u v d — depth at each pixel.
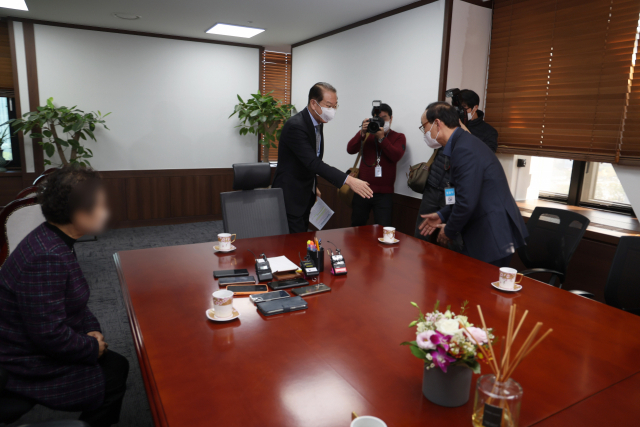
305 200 3.02
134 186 5.47
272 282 1.69
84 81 5.03
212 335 1.27
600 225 2.94
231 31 5.04
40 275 1.19
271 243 2.30
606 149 2.84
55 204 1.23
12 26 4.61
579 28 2.93
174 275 1.78
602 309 1.52
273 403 0.95
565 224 2.29
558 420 0.91
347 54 4.66
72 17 4.56
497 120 3.59
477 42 3.57
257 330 1.31
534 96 3.28
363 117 4.50
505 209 2.25
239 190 2.76
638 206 2.78
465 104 3.10
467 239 2.34
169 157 5.62
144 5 4.04
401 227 4.13
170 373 1.06
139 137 5.41
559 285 2.25
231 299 1.38
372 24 4.23
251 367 1.10
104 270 3.85
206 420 0.89
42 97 4.86
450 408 0.95
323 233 2.56
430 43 3.57
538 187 3.81
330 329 1.32
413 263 2.00
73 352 1.26
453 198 2.38
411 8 3.74
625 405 0.97
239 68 5.83
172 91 5.50
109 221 1.35
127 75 5.22
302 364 1.11
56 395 1.27
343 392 1.00
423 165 3.37
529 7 3.25
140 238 4.96
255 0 3.80
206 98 5.71
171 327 1.32
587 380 1.07
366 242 2.37
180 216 5.80
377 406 0.95
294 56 5.71
